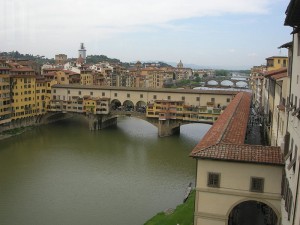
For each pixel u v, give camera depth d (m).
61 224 57.22
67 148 106.50
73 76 179.25
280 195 36.25
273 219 44.72
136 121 160.88
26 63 176.88
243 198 37.53
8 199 66.88
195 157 38.16
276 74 55.41
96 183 76.38
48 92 146.62
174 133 131.75
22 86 132.38
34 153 99.81
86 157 97.06
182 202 66.38
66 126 143.25
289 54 37.44
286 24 26.42
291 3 21.08
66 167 87.44
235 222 47.09
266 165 36.41
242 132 48.62
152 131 136.12
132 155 100.12
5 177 79.00
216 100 129.88
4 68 122.56
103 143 114.00
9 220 58.38
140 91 138.12
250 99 103.19
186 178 80.62
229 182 37.78
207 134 48.75
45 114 146.38
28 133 126.62
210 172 38.19
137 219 59.44
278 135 46.41
